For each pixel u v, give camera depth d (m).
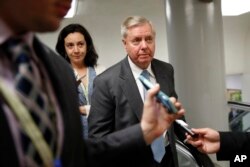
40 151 0.49
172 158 1.55
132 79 1.56
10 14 0.50
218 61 2.49
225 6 4.12
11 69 0.51
